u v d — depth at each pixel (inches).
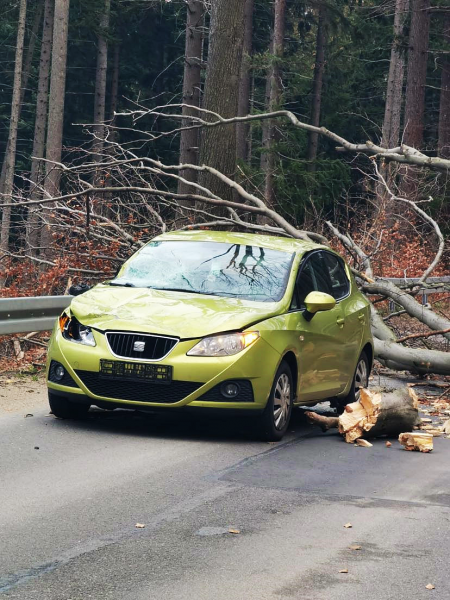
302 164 1630.2
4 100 2170.3
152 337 348.2
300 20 2039.9
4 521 238.8
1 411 395.5
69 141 2144.4
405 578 209.6
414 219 1176.8
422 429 416.5
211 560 215.3
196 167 687.7
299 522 251.9
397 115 1758.1
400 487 301.1
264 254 407.2
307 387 389.4
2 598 184.9
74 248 687.1
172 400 346.0
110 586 194.7
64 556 213.0
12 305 478.3
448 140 1720.0
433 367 557.3
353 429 376.2
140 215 735.7
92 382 352.8
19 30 1672.0
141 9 1952.5
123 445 339.3
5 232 957.8
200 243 416.8
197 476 299.4
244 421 374.9
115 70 2118.6
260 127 1763.0
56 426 366.6
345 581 205.3
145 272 400.2
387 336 581.3
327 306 382.6
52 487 275.4
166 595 190.9
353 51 2046.0
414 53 1449.3
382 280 621.6
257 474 308.0
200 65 1130.0
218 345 346.6
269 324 359.9
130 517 247.9
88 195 657.0
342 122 2042.3
